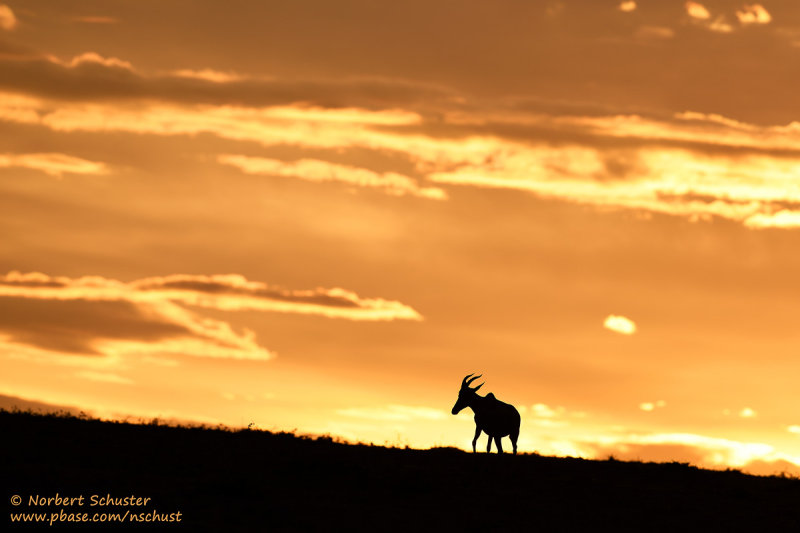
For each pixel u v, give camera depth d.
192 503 136.50
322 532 128.62
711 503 156.50
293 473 157.75
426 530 132.12
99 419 187.38
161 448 167.50
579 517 143.50
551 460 180.38
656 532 139.75
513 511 144.00
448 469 167.12
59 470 146.88
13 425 173.62
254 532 126.25
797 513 154.12
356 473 159.38
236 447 173.62
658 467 179.25
